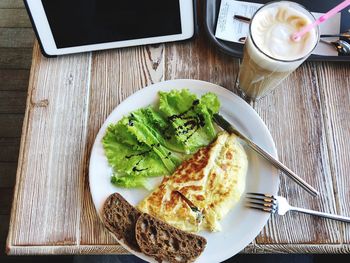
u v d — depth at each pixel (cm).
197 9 49
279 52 40
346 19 48
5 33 79
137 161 42
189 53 48
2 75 78
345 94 46
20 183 43
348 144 44
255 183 42
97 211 40
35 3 42
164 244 39
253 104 46
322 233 41
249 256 51
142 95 43
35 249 41
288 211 41
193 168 42
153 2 43
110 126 42
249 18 48
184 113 43
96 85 46
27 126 45
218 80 47
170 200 41
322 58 46
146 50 48
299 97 46
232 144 42
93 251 41
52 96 46
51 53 47
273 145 42
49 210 42
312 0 50
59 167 43
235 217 40
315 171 43
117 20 44
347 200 42
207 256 39
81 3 42
